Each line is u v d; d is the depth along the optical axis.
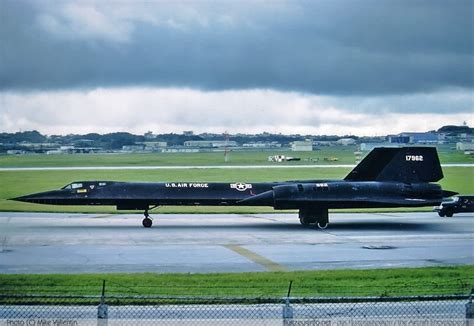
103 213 119.44
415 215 120.69
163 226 99.00
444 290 48.12
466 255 70.94
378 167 104.19
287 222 105.81
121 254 70.69
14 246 76.38
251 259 67.81
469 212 120.69
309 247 76.94
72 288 49.03
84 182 99.00
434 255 70.94
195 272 59.41
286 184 101.31
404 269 60.06
